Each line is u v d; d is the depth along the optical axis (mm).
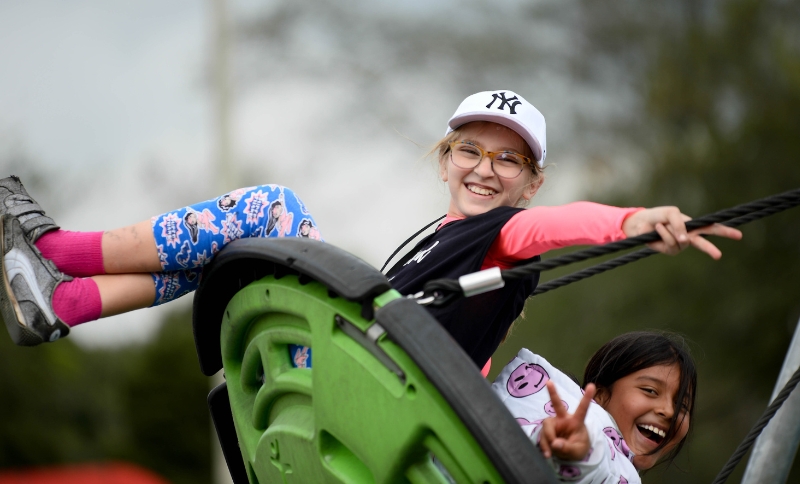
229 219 3732
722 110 24984
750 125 23000
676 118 25781
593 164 31359
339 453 3049
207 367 3988
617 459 3465
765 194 22562
